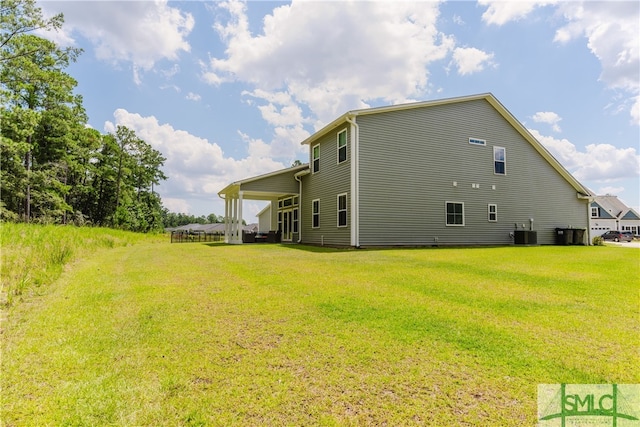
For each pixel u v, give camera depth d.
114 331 3.02
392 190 13.18
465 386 2.09
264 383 2.12
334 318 3.41
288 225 19.81
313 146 16.34
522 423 1.73
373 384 2.11
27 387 2.04
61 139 24.20
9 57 18.69
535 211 16.38
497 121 15.69
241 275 5.97
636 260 8.32
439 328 3.11
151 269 6.74
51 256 6.87
